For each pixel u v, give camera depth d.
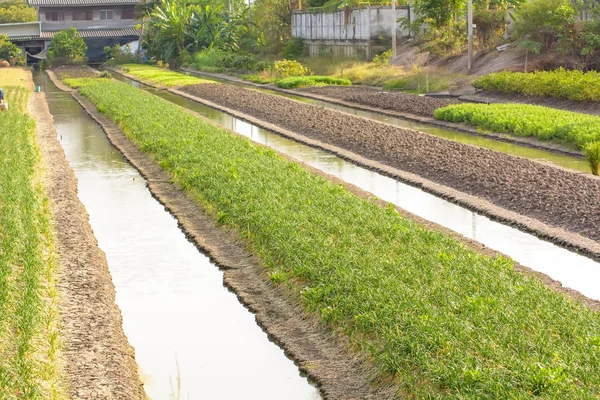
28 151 26.72
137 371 12.20
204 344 13.14
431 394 10.16
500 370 10.20
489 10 54.50
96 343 12.55
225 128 34.50
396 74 53.12
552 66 44.56
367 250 15.17
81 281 15.25
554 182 21.64
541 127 29.77
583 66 43.50
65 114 41.84
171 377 12.08
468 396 9.73
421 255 14.90
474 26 48.19
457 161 24.66
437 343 11.07
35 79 71.56
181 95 51.84
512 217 18.95
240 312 14.36
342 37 67.75
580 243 16.94
